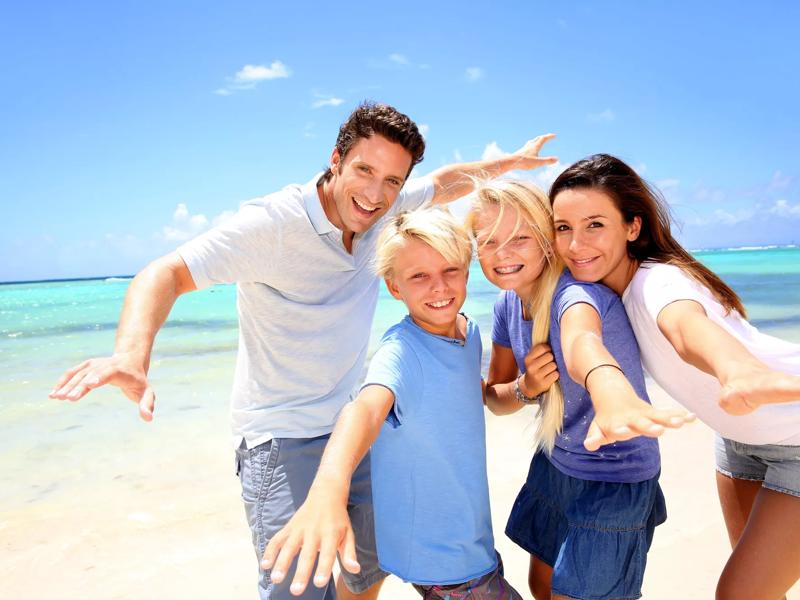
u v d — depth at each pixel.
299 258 2.77
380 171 2.73
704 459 5.03
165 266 2.54
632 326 2.32
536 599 2.73
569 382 2.31
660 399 6.55
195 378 8.62
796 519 2.30
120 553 3.85
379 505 2.20
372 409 1.92
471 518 2.19
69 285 68.69
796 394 1.40
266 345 2.81
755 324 11.16
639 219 2.38
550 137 4.22
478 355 2.45
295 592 1.36
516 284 2.40
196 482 4.90
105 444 5.82
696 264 2.39
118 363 2.02
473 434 2.26
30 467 5.25
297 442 2.75
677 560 3.57
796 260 46.03
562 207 2.32
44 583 3.54
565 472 2.43
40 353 11.88
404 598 3.46
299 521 1.49
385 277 2.40
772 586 2.32
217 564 3.73
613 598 2.26
